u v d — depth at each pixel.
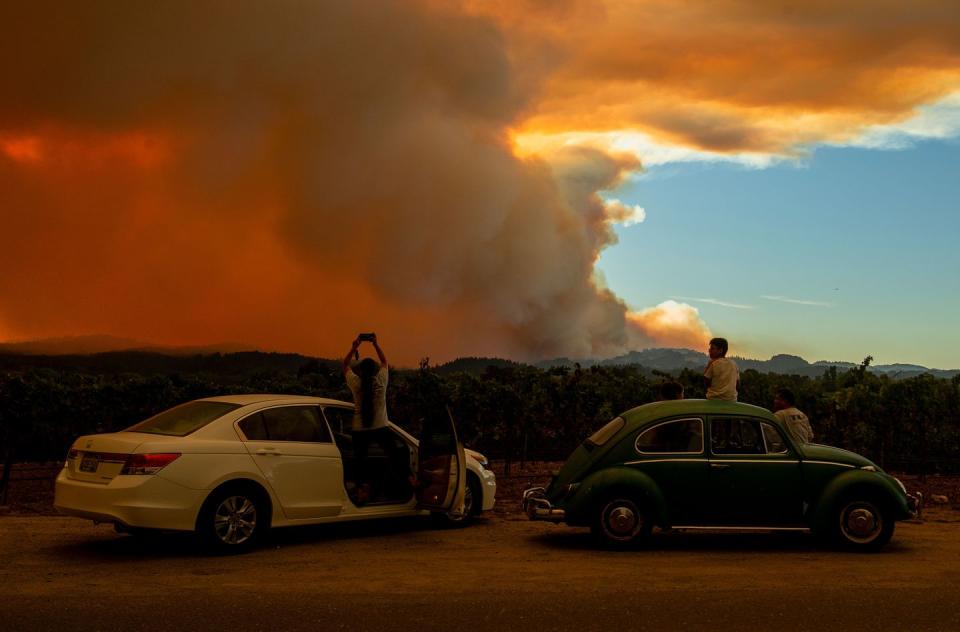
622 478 9.91
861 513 9.98
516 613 7.05
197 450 9.29
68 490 9.27
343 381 19.92
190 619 6.78
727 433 10.18
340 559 9.36
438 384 18.30
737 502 9.97
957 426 18.77
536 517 10.03
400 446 11.24
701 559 9.49
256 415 9.99
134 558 9.30
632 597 7.63
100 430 16.28
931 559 9.55
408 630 6.54
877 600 7.56
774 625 6.75
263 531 9.75
